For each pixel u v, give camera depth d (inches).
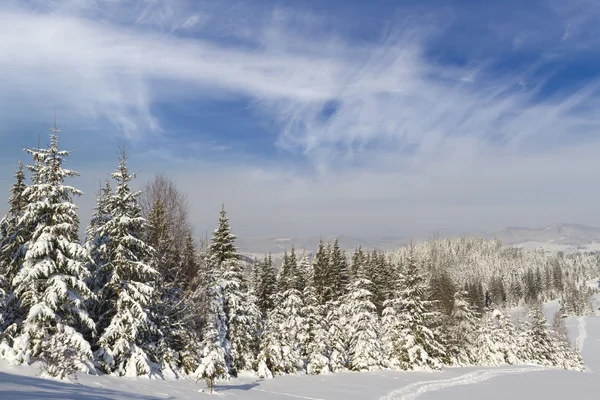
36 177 957.2
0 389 460.4
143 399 635.5
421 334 1873.8
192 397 816.3
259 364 1390.3
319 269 2218.3
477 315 2679.6
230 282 1400.1
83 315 882.1
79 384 716.7
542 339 3002.0
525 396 1339.8
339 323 1873.8
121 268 986.7
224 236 1526.8
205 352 1148.5
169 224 1325.0
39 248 830.5
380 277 2412.6
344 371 1707.7
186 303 1226.0
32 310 800.3
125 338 945.5
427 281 2263.8
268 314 1784.0
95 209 1117.1
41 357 784.9
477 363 2524.6
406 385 1413.6
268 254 2164.1
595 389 1539.1
